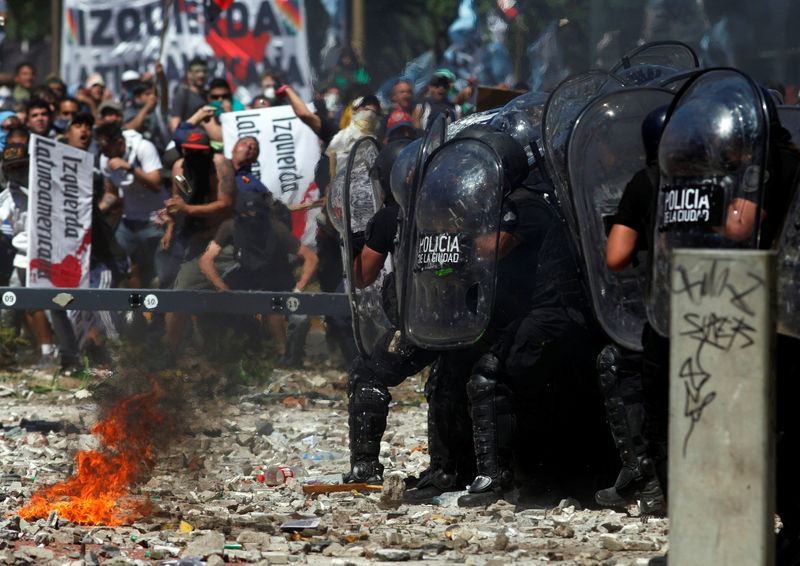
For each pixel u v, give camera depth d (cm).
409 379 2731
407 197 1448
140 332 2752
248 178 2756
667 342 1070
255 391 2484
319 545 1166
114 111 2944
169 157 2892
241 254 2698
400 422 2156
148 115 3369
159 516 1324
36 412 2242
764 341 784
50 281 2788
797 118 1258
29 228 2761
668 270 1059
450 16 4838
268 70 3725
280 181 2912
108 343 2705
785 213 1048
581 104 1391
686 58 1697
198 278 2684
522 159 1377
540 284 1380
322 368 2844
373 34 4925
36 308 2205
